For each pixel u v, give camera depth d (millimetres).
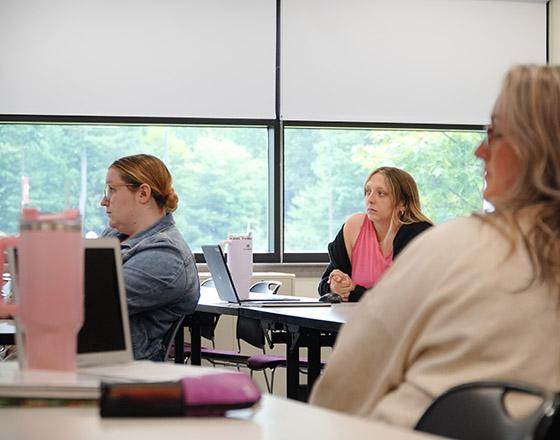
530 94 1608
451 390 1366
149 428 1231
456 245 1601
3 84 6840
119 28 6980
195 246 7215
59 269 1539
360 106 7363
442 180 7609
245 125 7219
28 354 1565
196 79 7090
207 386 1335
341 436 1173
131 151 7105
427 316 1586
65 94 6918
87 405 1395
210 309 4383
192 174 7211
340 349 1735
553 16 7742
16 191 6961
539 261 1520
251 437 1168
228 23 7129
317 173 7406
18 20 6855
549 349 1497
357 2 7348
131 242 3430
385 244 4906
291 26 7238
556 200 1573
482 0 7605
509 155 1636
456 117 7555
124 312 1865
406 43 7449
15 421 1283
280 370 6793
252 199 7305
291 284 6691
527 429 1174
